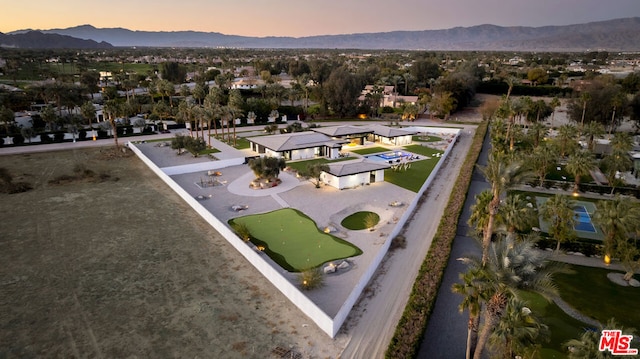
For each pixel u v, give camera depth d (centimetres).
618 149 5850
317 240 4056
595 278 3409
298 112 12331
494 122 8325
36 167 6800
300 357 2441
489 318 2133
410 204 4900
